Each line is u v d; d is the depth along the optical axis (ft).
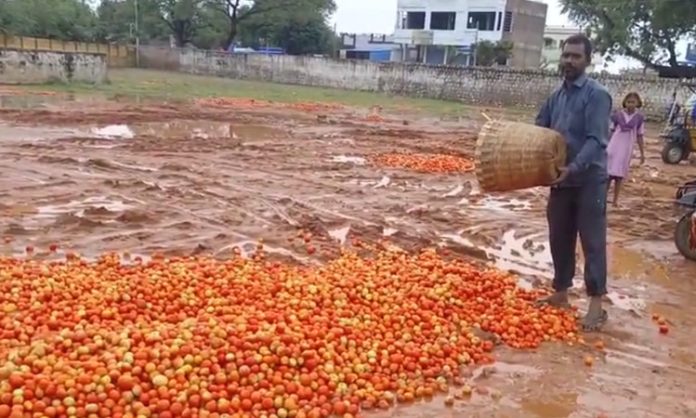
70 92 100.78
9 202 32.45
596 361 18.30
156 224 30.19
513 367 17.67
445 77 145.18
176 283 20.16
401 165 50.75
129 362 14.65
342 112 100.17
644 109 115.85
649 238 32.22
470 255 28.14
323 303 19.53
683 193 33.30
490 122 19.54
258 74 172.04
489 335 19.07
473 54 181.16
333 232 30.60
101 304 18.34
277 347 15.84
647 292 24.22
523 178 18.69
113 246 26.45
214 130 68.39
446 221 33.86
